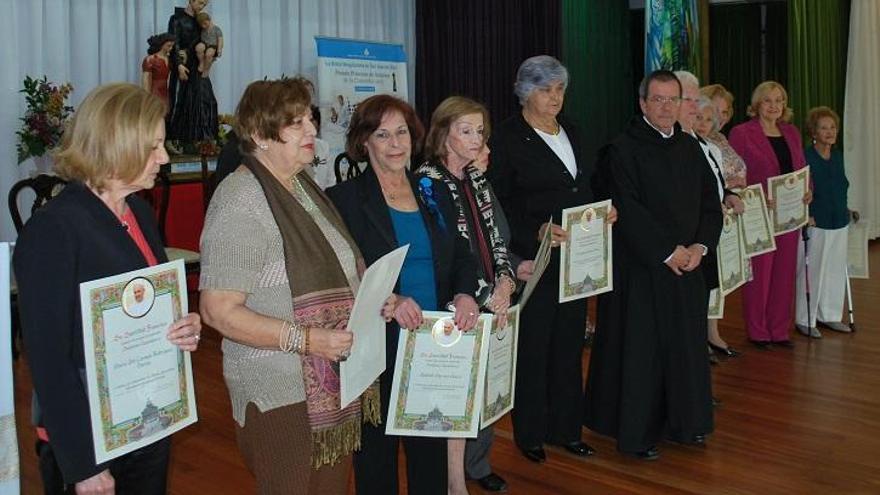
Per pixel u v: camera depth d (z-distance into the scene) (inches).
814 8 307.1
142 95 59.1
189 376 61.4
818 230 189.3
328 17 280.1
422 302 83.4
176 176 208.7
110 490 58.7
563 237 112.4
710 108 156.4
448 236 85.7
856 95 323.6
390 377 82.9
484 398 91.5
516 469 120.0
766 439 130.1
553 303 118.2
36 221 56.3
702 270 126.4
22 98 210.4
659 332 122.3
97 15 224.1
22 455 121.6
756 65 356.5
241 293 60.7
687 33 303.3
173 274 59.6
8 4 206.4
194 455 124.6
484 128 93.9
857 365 168.1
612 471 119.4
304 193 68.9
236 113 65.0
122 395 56.4
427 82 288.2
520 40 314.3
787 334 183.2
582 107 341.4
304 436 64.2
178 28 216.4
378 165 82.2
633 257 121.7
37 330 54.7
